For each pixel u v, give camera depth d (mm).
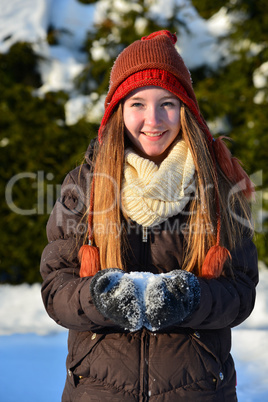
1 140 7016
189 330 2277
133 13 6973
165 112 2424
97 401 2166
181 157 2418
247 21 6926
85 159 2689
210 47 7070
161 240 2385
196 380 2191
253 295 2406
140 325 1916
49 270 2422
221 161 2568
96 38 7148
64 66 7113
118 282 1949
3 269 7031
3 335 5469
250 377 4395
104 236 2373
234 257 2426
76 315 2176
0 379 4285
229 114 7043
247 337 5293
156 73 2387
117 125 2461
